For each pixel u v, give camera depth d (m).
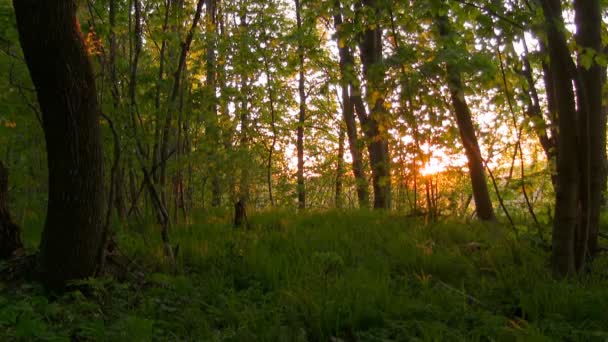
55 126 4.80
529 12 6.02
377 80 6.78
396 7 6.71
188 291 5.04
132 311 4.43
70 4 4.72
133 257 5.84
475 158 9.00
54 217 4.92
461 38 6.70
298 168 16.62
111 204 5.29
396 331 4.16
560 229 5.58
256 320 4.19
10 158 8.76
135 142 7.03
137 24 7.41
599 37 5.88
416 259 6.16
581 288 4.95
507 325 4.46
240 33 10.05
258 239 7.07
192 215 9.90
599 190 6.11
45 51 4.58
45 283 4.91
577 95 5.60
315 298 4.60
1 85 6.91
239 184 8.86
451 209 8.84
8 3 6.75
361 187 14.93
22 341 3.60
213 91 8.91
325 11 8.31
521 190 7.24
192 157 8.25
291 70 11.30
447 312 4.56
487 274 6.01
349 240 7.08
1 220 5.69
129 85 7.45
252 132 11.02
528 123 6.75
